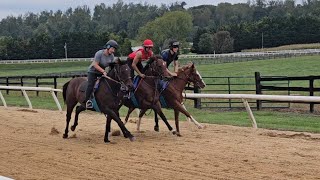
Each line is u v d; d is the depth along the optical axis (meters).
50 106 18.73
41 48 84.75
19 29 138.62
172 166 7.71
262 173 7.00
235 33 91.38
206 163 7.82
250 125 12.17
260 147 9.04
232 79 33.59
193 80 10.66
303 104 17.05
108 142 10.18
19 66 62.56
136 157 8.55
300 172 6.99
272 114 14.34
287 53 58.19
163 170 7.47
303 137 10.12
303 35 90.38
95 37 85.81
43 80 33.69
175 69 10.79
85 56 85.25
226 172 7.16
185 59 59.97
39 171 7.74
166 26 82.88
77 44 85.12
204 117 14.13
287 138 10.04
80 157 8.75
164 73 10.30
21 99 22.39
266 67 45.84
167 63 10.85
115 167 7.82
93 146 9.81
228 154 8.47
